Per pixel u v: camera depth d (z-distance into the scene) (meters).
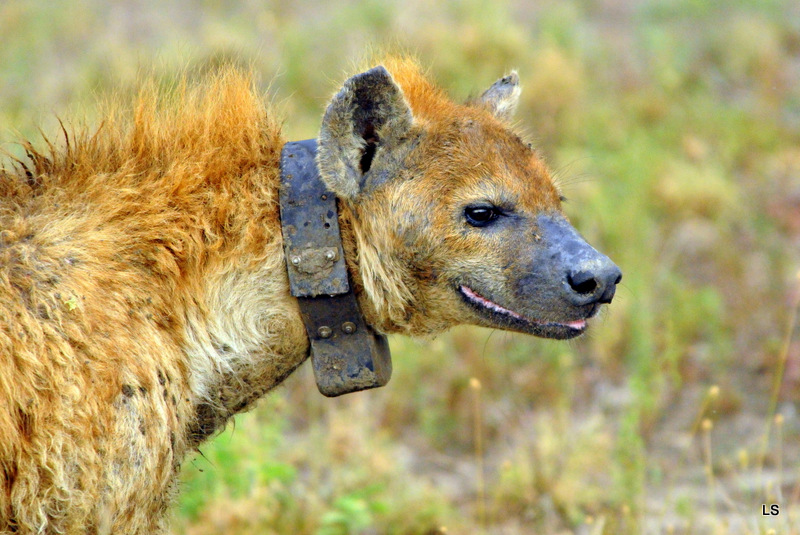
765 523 9.45
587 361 12.95
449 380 12.38
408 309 7.15
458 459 11.57
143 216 6.54
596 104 17.88
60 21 19.05
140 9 20.14
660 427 11.82
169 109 7.09
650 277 13.98
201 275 6.62
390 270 7.00
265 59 17.33
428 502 10.32
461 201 6.94
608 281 6.86
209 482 9.64
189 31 19.16
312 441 11.10
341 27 18.83
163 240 6.54
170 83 7.69
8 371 5.81
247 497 9.70
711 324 13.30
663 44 20.16
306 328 6.82
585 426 11.41
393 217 6.92
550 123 16.98
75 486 5.88
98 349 5.98
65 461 5.83
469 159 7.00
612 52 20.17
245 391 6.99
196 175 6.74
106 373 5.95
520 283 6.95
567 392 12.17
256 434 10.13
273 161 6.98
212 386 6.81
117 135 6.95
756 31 20.91
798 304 13.52
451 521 10.12
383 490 10.41
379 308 7.00
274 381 7.07
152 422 6.16
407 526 10.06
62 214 6.43
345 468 10.75
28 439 5.83
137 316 6.25
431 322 7.25
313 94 16.66
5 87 16.45
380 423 11.91
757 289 14.09
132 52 17.44
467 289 7.07
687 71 19.92
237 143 6.95
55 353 5.89
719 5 22.78
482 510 10.07
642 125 17.95
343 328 6.84
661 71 19.28
